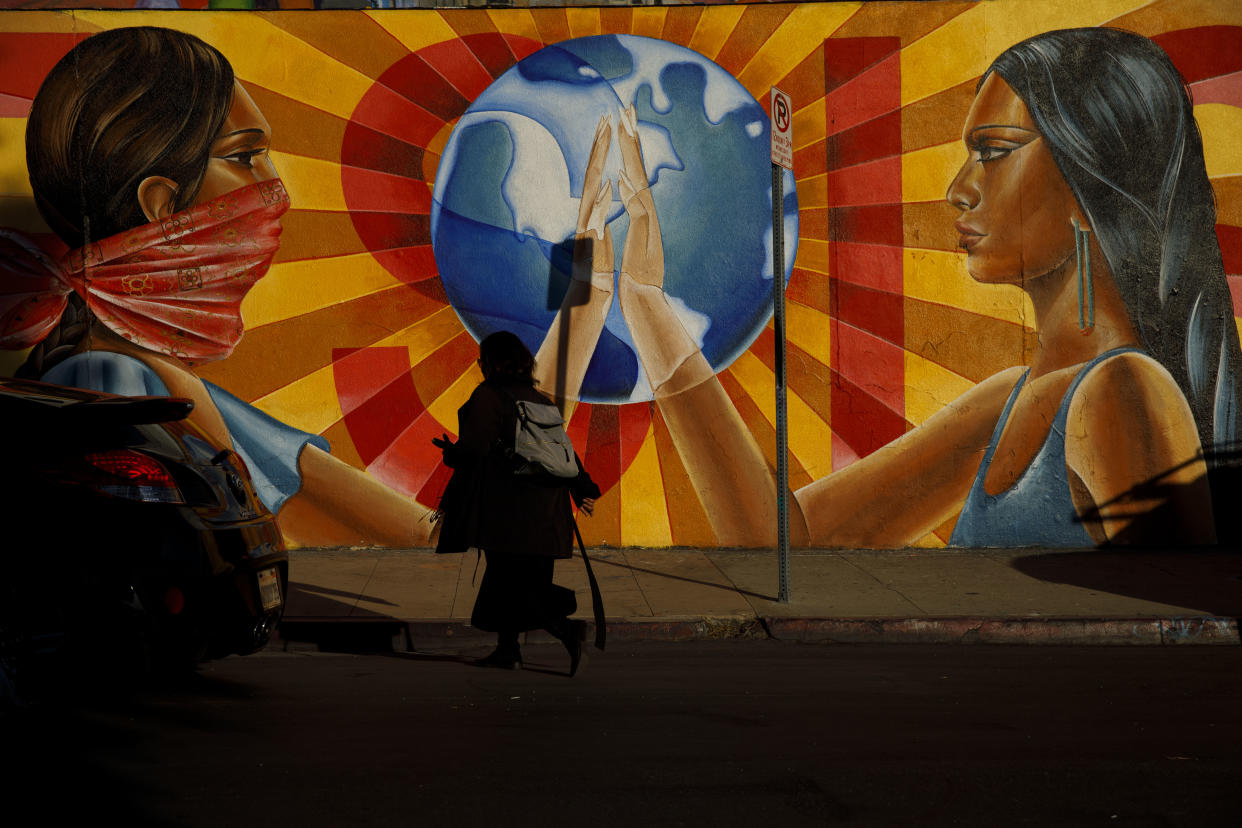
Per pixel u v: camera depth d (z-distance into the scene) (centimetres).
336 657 646
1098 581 806
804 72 938
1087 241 932
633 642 690
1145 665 620
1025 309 939
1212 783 417
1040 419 940
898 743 469
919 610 718
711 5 934
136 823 373
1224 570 843
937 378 942
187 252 929
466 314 941
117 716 509
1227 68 926
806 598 755
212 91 928
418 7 931
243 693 555
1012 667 616
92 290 925
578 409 944
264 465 936
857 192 940
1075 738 476
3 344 923
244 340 935
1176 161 929
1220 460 933
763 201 940
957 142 935
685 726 495
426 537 941
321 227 937
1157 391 932
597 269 940
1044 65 931
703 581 812
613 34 938
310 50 930
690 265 943
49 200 923
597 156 939
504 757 449
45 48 921
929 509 944
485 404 588
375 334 939
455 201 938
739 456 944
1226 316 932
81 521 459
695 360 943
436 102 936
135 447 485
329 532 940
